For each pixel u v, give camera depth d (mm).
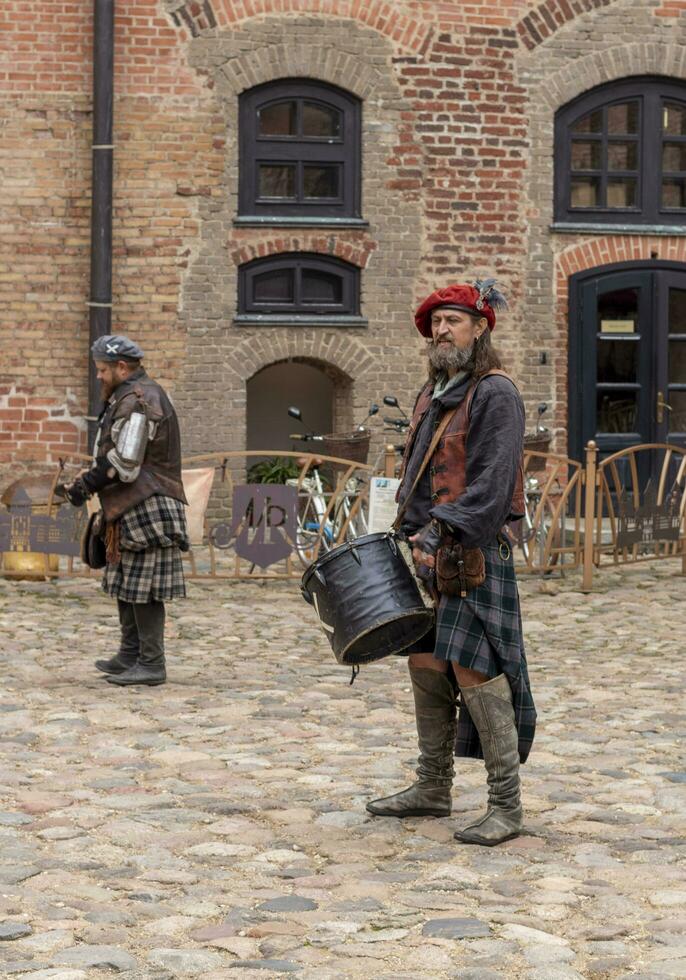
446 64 16688
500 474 5629
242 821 6086
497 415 5699
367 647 5898
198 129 16125
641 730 7914
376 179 16625
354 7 16422
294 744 7516
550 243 17047
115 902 5035
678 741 7668
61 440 16094
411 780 6777
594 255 17172
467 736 6012
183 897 5117
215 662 9891
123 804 6289
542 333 17078
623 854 5707
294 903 5047
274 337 16469
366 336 16688
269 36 16234
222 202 16234
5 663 9664
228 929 4777
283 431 18328
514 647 5859
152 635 9047
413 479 5953
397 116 16641
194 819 6090
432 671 6078
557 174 17109
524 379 17109
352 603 5777
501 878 5387
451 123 16750
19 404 16000
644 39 17078
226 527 13039
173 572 8977
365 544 5887
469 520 5574
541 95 16922
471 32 16719
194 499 12945
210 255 16234
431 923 4828
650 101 17281
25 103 15781
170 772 6895
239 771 6926
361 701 8633
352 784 6680
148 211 16078
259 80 16203
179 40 16016
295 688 9008
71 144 15898
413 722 8102
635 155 17297
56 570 13273
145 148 16031
